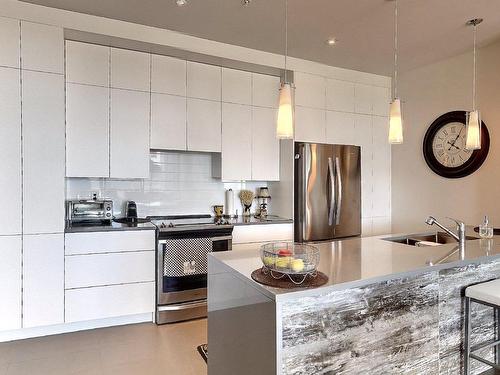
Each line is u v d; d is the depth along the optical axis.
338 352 1.63
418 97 4.42
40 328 2.92
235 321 1.78
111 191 3.70
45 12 2.84
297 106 4.05
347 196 4.36
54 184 2.87
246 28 3.21
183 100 3.59
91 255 2.97
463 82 3.91
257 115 4.02
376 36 3.38
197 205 4.09
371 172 4.64
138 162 3.38
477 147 2.69
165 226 3.30
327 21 3.06
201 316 3.37
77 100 3.13
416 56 3.96
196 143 3.67
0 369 2.39
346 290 1.66
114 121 3.28
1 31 2.71
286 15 2.94
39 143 2.82
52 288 2.85
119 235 3.06
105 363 2.49
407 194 4.58
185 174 4.04
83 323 3.06
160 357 2.58
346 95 4.41
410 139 4.52
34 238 2.79
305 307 1.53
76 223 3.31
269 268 1.67
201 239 3.35
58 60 2.89
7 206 2.72
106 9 2.87
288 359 1.48
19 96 2.76
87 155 3.17
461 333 2.18
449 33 3.32
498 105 3.60
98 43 3.20
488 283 2.20
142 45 3.26
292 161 3.98
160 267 3.19
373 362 1.76
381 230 4.71
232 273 1.81
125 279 3.09
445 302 2.09
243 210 4.30
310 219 4.05
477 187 3.80
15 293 2.74
